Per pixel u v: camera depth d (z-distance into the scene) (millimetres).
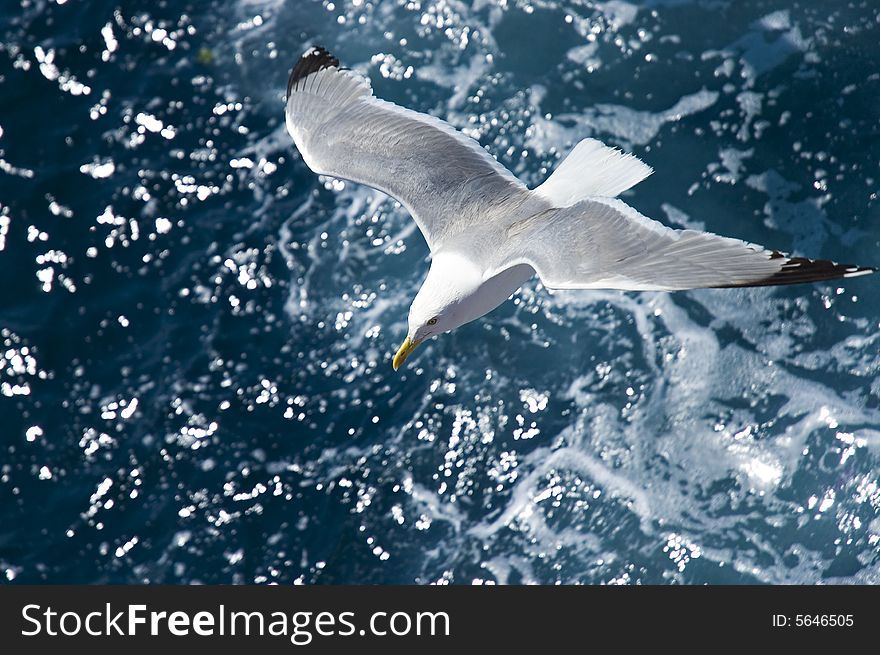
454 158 8633
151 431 13641
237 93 16031
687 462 13430
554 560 12859
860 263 14375
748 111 15555
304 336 14328
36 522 13023
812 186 14969
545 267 7410
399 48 16297
